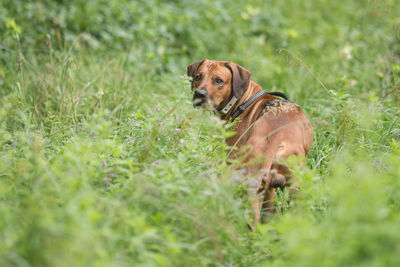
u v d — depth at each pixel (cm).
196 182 623
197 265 548
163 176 632
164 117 775
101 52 1552
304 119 808
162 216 559
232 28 1934
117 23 1775
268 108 819
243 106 877
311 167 889
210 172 655
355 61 1505
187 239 576
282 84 1362
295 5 2330
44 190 566
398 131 959
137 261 518
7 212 541
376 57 1437
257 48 1783
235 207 604
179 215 587
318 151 927
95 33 1709
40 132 863
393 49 1402
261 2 2261
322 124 1035
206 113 870
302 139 782
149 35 1725
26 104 1062
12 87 1195
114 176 656
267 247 598
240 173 660
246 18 2006
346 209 491
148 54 1559
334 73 1420
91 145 675
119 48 1633
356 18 1988
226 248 591
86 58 1412
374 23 1722
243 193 676
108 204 556
